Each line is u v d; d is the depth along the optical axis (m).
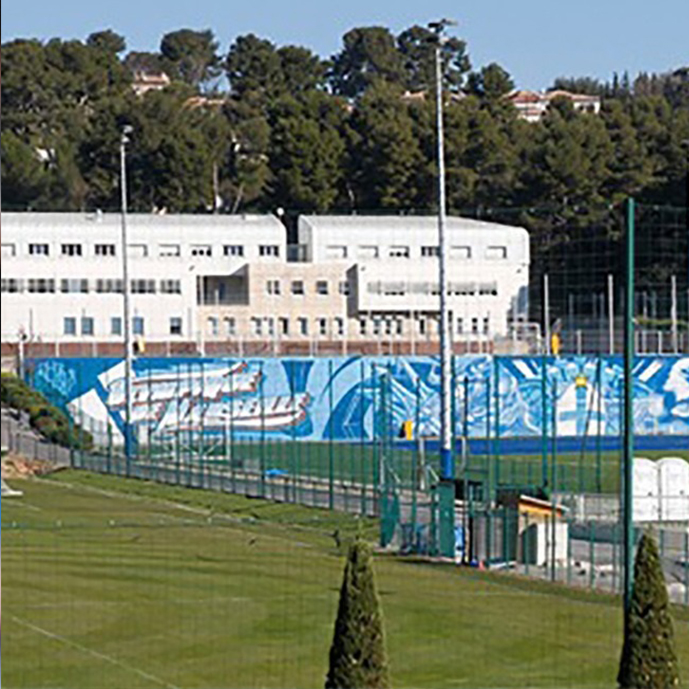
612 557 104.31
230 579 104.44
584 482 157.12
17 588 101.00
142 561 112.31
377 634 50.16
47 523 134.12
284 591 99.19
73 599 96.94
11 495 156.12
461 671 76.62
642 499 123.94
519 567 106.94
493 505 116.56
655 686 52.22
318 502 144.88
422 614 90.31
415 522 116.56
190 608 93.94
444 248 133.75
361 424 187.12
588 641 83.38
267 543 121.62
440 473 140.75
